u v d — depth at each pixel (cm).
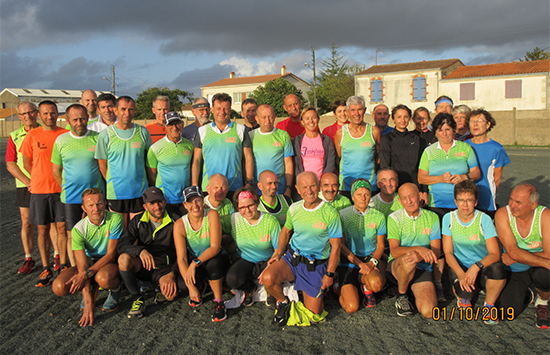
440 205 454
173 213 483
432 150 462
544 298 361
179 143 486
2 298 436
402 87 3038
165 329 364
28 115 514
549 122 2084
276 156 503
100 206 393
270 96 3662
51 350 332
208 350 326
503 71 2733
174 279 404
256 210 398
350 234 418
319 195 462
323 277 370
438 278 410
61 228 487
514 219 362
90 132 480
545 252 352
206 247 411
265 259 418
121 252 390
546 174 1152
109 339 348
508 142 2214
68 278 396
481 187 464
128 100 459
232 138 487
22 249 600
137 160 473
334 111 592
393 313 385
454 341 331
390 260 407
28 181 491
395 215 408
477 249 383
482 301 406
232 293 430
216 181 413
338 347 327
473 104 2802
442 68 2925
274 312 396
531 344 321
